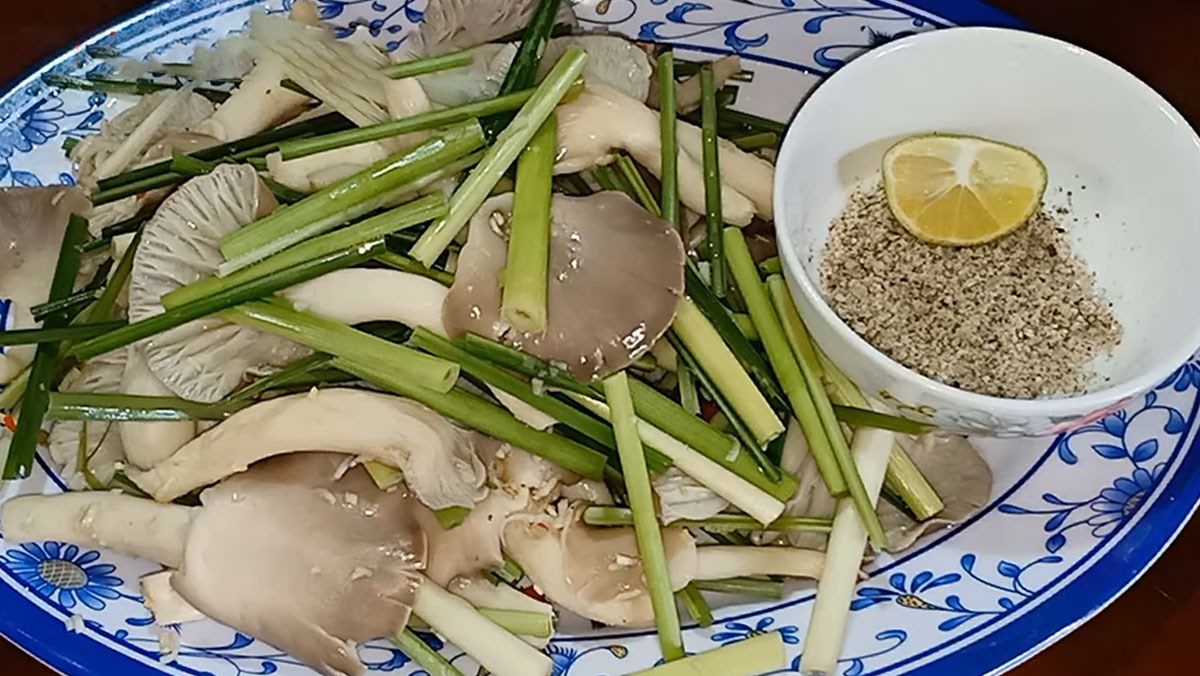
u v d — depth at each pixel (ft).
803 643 0.91
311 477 0.90
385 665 0.91
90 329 0.93
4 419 1.01
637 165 1.01
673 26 1.16
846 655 0.89
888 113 1.02
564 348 0.87
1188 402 0.94
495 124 0.95
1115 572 0.89
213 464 0.90
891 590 0.93
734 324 0.96
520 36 1.08
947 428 0.92
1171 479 0.92
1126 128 0.97
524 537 0.93
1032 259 0.99
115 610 0.92
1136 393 0.85
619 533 0.94
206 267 0.91
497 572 0.94
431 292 0.90
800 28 1.15
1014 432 0.88
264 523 0.89
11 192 1.04
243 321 0.90
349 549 0.88
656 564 0.90
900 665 0.87
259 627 0.88
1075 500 0.93
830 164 1.02
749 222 1.02
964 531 0.95
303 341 0.90
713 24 1.16
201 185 0.91
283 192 0.97
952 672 0.86
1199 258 0.91
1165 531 0.90
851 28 1.14
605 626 0.95
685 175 0.99
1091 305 0.97
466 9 1.06
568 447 0.92
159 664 0.89
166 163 1.01
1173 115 0.94
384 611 0.87
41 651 0.89
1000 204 1.00
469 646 0.89
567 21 1.12
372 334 0.92
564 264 0.90
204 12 1.15
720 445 0.93
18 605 0.90
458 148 0.92
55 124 1.13
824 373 0.97
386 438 0.88
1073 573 0.89
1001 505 0.96
